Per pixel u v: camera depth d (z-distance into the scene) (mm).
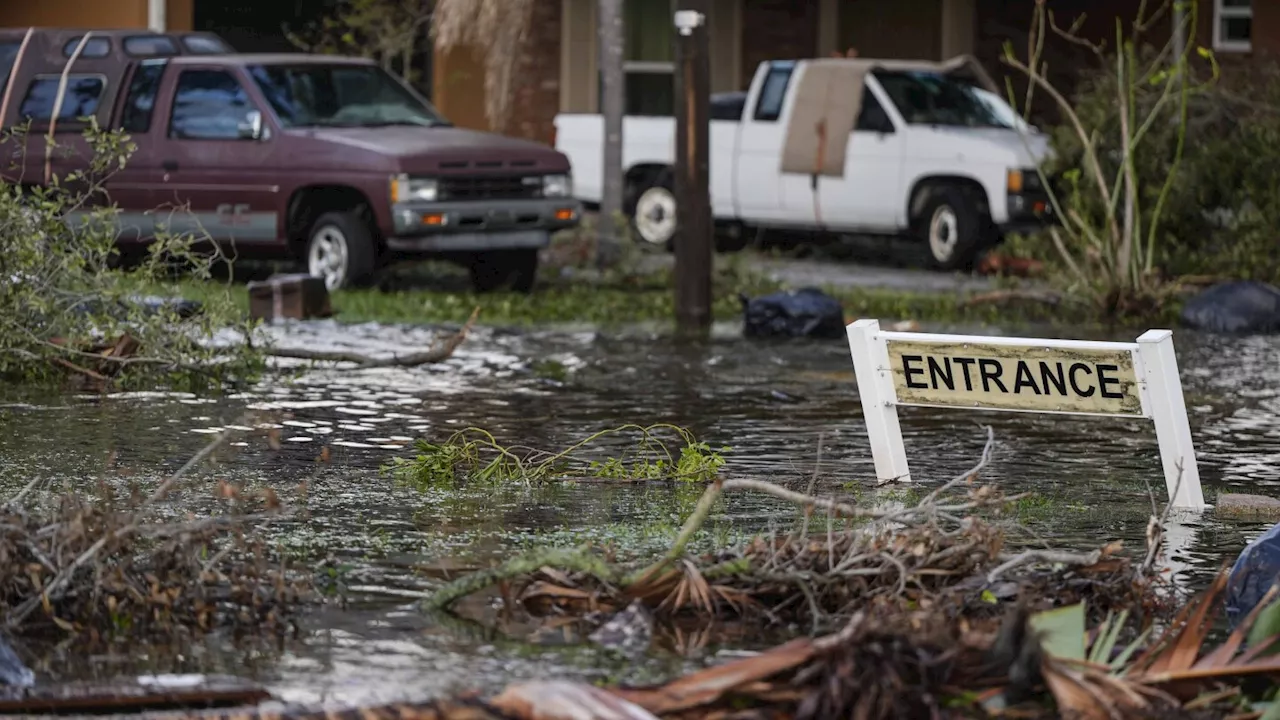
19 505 8133
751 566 6977
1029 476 10164
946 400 9477
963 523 7320
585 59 30750
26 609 6539
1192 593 7281
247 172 20094
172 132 20500
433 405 12484
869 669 5293
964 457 10805
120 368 13148
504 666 6176
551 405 12594
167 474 9602
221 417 11727
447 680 6008
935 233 23844
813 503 7039
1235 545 8234
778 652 5391
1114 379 9086
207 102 20469
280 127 20062
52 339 13211
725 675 5312
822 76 24906
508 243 20031
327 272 19938
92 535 6828
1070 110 19297
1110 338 17328
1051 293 19422
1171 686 5766
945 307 19359
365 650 6355
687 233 17953
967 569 7035
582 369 14594
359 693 5840
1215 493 9734
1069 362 9133
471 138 20250
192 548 6867
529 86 30609
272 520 8367
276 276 17828
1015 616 5578
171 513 8469
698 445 9938
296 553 7766
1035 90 31500
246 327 13875
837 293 20312
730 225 26422
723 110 25906
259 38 29484
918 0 31781
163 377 13398
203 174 20281
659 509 8867
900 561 6906
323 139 19766
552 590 6957
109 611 6699
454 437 10055
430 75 29953
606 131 22703
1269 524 8773
